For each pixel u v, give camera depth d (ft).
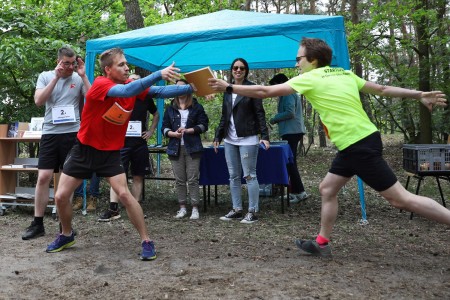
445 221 9.96
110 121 11.02
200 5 46.24
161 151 19.52
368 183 10.44
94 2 28.99
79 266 11.24
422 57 36.42
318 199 22.06
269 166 18.13
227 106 16.89
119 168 11.72
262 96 10.55
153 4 45.21
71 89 14.97
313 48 11.12
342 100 10.48
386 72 38.58
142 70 27.12
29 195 18.74
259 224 16.51
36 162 19.47
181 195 18.15
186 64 26.48
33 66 23.43
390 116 41.37
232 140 16.90
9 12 23.07
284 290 9.18
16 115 24.32
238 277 10.11
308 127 44.45
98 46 18.63
